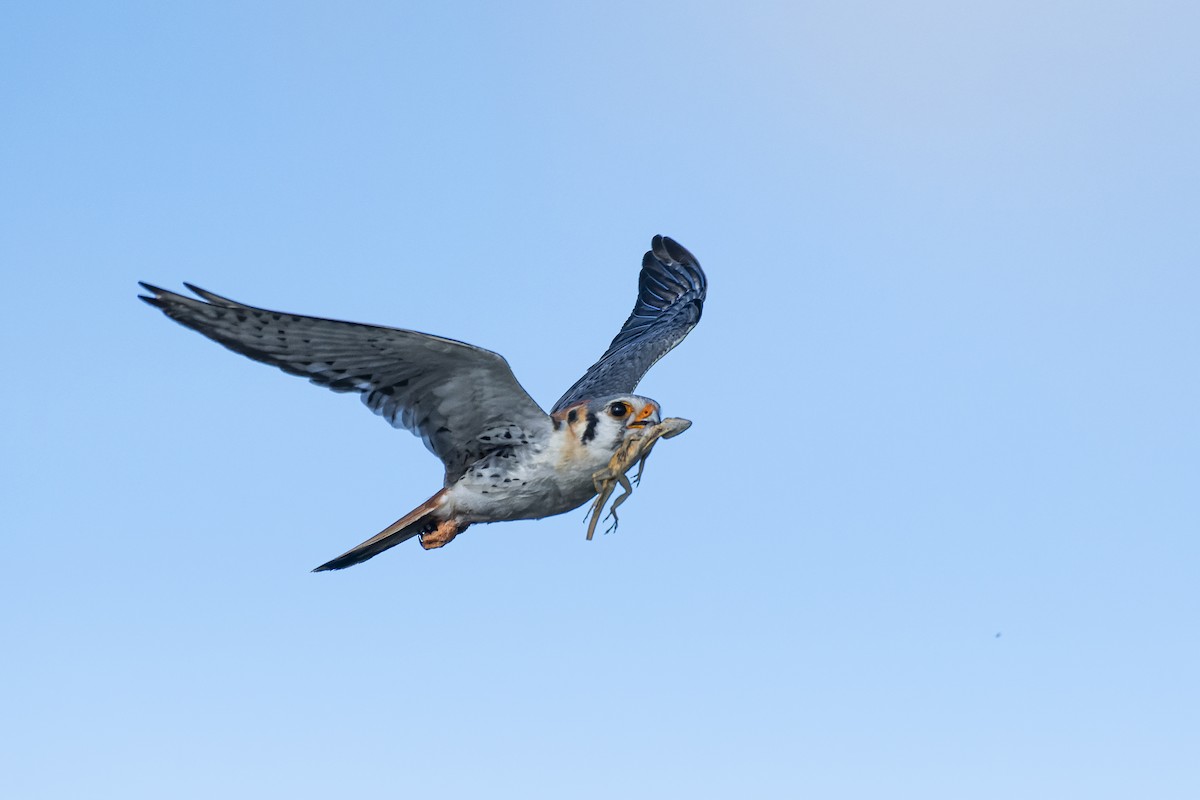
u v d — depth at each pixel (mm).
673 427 12203
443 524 12367
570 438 12047
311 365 10969
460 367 11273
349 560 12398
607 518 12242
